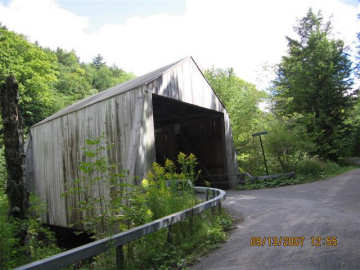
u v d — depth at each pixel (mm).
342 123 18500
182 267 3436
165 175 4980
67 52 47531
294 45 21391
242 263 3369
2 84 4289
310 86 18031
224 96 20031
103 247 2934
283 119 20469
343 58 18234
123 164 7941
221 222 5398
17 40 19812
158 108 12781
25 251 4066
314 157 14883
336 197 7496
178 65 10164
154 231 3645
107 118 8727
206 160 14469
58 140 10984
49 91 23625
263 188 11602
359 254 3213
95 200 4266
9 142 4195
